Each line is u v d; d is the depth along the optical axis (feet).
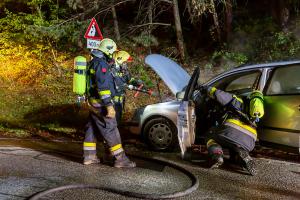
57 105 37.40
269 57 41.96
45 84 41.57
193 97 21.49
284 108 19.25
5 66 43.27
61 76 42.91
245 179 18.20
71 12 45.60
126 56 20.42
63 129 30.35
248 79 21.93
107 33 46.42
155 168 19.45
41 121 33.83
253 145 18.81
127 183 17.07
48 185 16.38
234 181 17.89
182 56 44.80
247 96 19.56
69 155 21.36
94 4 41.32
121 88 20.42
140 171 18.86
